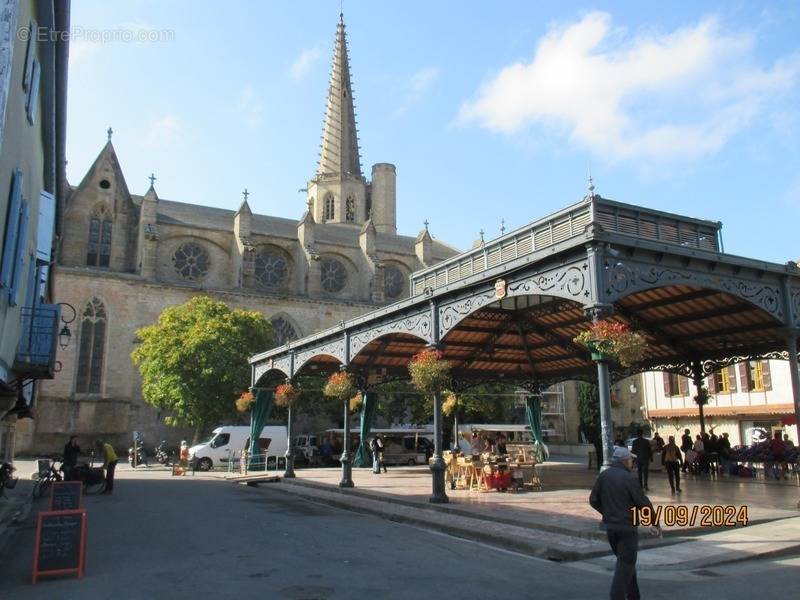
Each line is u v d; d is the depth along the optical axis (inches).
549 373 1104.8
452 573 343.3
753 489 685.9
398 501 655.1
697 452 888.9
